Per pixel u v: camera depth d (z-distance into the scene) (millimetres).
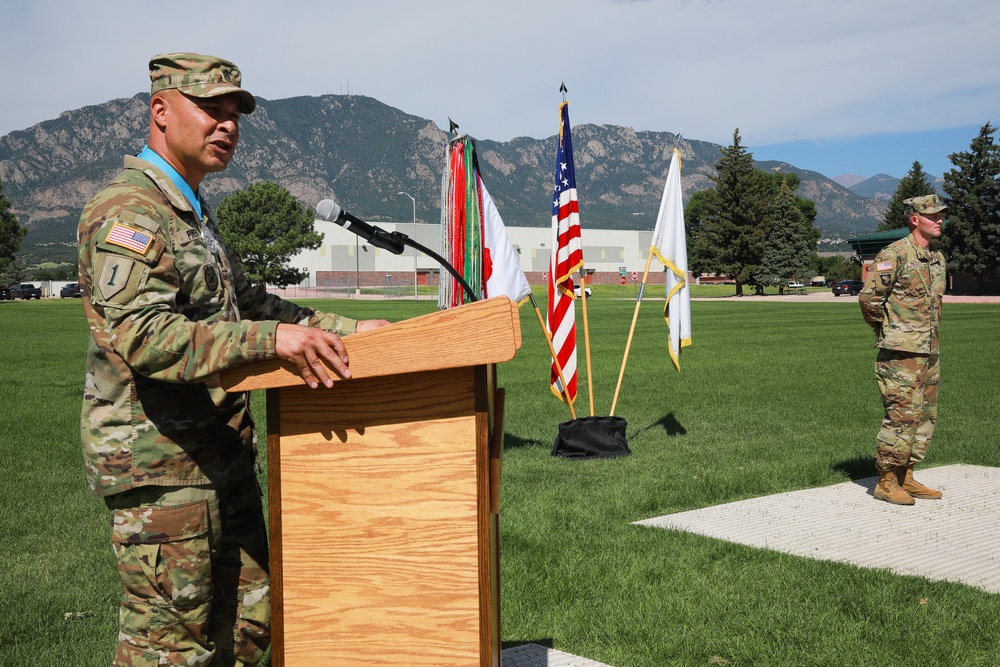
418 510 2016
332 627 2062
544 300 55781
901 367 6059
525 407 11469
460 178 6867
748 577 4508
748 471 7137
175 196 2303
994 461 7715
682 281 8570
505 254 7547
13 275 121125
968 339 21984
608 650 3621
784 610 4035
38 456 8086
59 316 40625
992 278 64688
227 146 2430
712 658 3566
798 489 6754
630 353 19203
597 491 6496
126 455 2221
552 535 5273
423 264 112438
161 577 2250
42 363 17844
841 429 9477
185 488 2268
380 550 2035
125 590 2303
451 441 1993
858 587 4344
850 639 3697
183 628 2295
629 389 13141
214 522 2328
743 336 24438
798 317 35844
